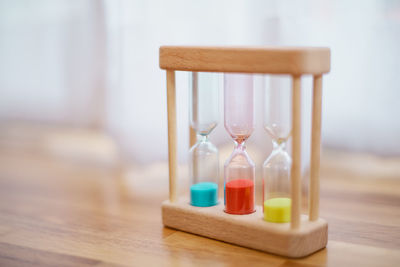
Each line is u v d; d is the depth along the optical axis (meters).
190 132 0.46
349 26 0.57
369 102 0.58
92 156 0.67
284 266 0.38
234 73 0.40
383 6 0.56
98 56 0.66
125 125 0.63
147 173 0.60
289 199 0.41
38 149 0.70
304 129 0.55
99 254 0.40
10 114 0.76
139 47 0.62
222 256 0.40
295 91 0.37
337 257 0.39
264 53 0.37
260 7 0.58
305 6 0.57
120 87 0.63
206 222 0.42
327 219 0.45
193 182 0.44
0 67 0.75
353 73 0.58
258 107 0.58
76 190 0.54
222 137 0.62
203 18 0.60
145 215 0.47
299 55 0.36
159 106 0.61
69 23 0.68
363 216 0.46
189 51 0.40
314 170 0.39
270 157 0.41
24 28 0.72
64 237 0.43
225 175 0.42
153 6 0.61
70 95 0.70
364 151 0.59
